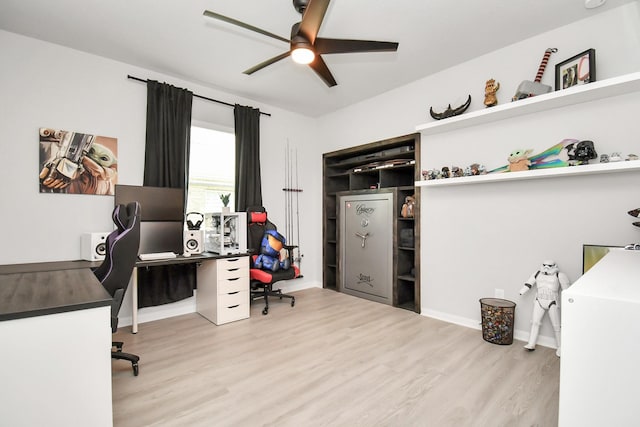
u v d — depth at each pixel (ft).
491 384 6.54
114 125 10.05
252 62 10.16
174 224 10.61
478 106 9.82
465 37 8.71
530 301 8.80
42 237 8.85
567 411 2.61
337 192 14.88
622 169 6.85
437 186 10.93
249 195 13.04
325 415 5.55
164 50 9.43
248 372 7.10
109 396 3.77
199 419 5.43
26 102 8.63
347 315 11.24
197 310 11.65
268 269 11.93
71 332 3.56
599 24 7.63
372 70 10.69
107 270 5.91
